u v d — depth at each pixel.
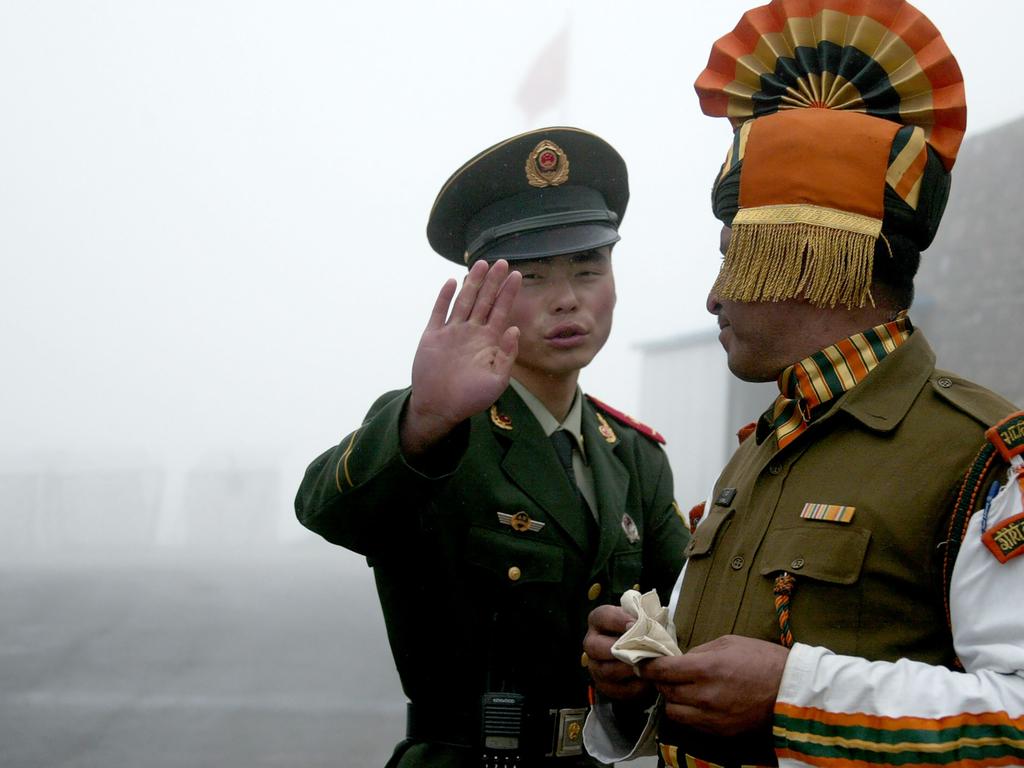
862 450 2.02
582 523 2.95
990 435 1.84
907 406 2.02
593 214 3.07
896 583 1.92
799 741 1.82
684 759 2.11
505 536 2.85
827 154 2.04
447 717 2.84
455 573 2.84
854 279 2.04
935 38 2.11
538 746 2.85
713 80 2.31
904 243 2.10
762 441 2.26
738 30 2.29
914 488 1.93
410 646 2.89
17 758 6.42
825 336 2.11
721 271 2.16
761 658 1.88
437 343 2.36
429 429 2.38
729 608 2.07
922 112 2.11
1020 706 1.71
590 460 3.07
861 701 1.80
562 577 2.90
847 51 2.14
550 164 3.08
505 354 2.36
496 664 2.83
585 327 2.96
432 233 3.32
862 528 1.94
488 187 3.10
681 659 1.92
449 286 2.38
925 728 1.75
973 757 1.71
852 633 1.93
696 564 2.23
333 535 2.60
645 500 3.24
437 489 2.48
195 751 6.63
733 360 2.21
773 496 2.09
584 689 2.94
